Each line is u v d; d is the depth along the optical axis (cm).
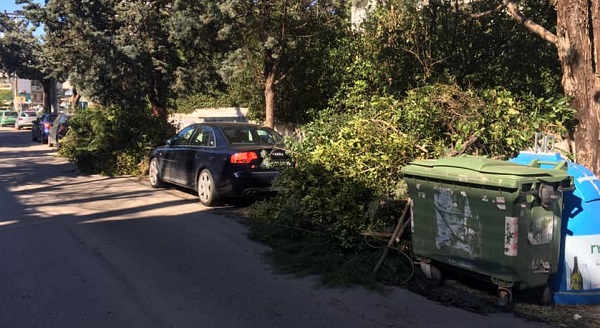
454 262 474
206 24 1252
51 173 1425
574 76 651
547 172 437
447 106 672
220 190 878
